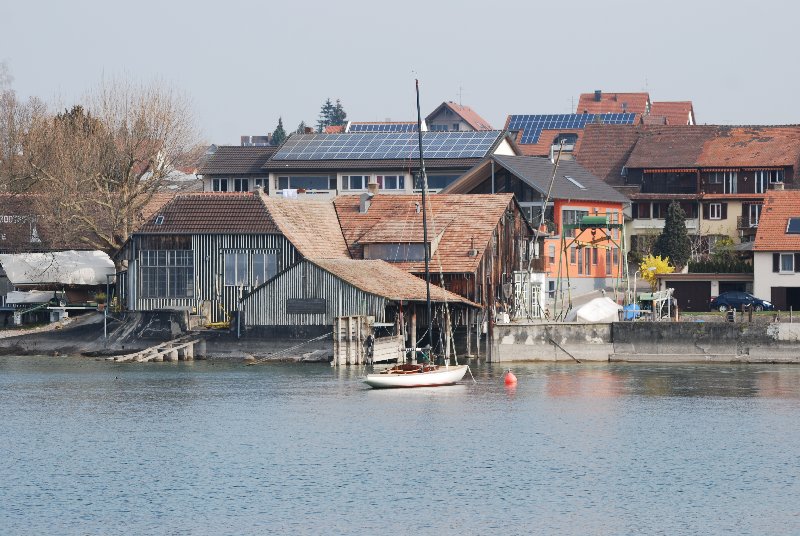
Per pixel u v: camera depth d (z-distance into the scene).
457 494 154.50
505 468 167.38
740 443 182.75
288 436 186.88
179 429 192.50
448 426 194.50
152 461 171.88
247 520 143.88
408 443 182.12
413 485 158.62
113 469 167.50
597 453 176.38
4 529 141.00
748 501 151.50
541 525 142.00
